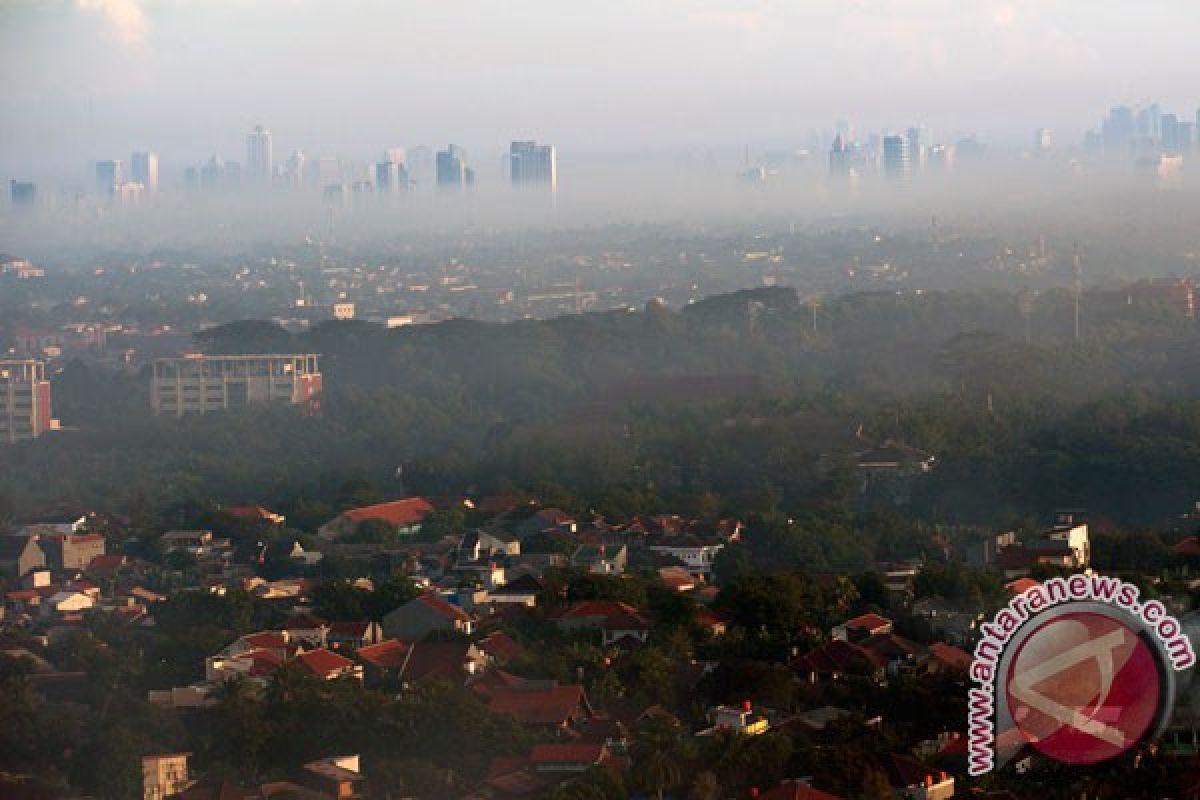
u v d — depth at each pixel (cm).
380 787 19562
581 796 18525
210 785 19850
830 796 18262
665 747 19525
